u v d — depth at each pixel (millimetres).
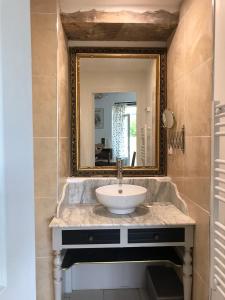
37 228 1938
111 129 2412
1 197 540
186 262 1809
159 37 2312
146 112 2416
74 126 2367
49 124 1917
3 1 545
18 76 614
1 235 540
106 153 2414
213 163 1342
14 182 593
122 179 2297
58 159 1947
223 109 1274
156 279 2119
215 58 1396
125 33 2225
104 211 2064
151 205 2201
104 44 2371
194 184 1737
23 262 636
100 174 2389
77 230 1791
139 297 2229
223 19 1306
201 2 1568
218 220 1362
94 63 2375
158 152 2410
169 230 1806
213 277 1391
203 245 1603
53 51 1891
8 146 567
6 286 557
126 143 2420
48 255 1946
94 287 2348
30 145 680
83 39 2332
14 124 593
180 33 1994
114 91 2406
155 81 2396
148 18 2055
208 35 1471
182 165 1975
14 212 593
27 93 663
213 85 1419
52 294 1957
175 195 2135
